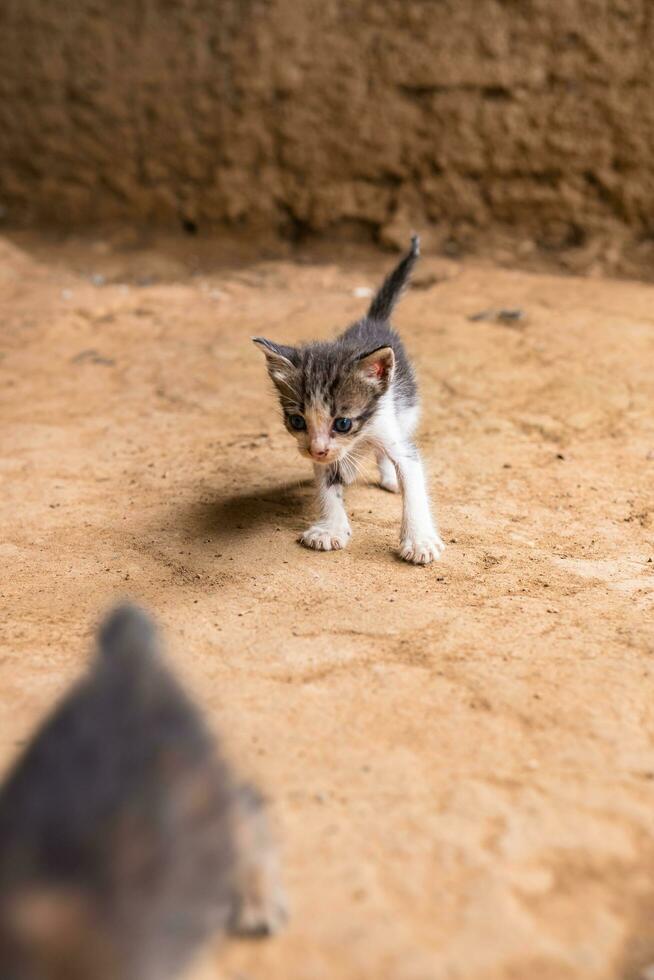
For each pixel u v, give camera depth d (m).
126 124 1.87
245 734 0.78
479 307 1.39
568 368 1.22
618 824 0.73
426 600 0.89
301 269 1.67
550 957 0.68
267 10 1.73
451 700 0.80
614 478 1.04
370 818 0.74
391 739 0.78
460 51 1.64
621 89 1.57
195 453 1.09
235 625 0.87
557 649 0.84
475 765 0.76
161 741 0.63
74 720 0.65
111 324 1.41
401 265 1.09
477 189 1.70
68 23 1.85
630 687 0.81
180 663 0.83
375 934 0.69
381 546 0.95
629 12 1.54
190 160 1.84
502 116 1.65
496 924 0.69
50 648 0.85
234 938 0.69
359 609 0.88
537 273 1.61
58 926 0.52
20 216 1.96
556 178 1.65
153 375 1.26
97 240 1.86
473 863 0.72
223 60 1.78
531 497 1.01
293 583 0.91
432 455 1.08
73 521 0.99
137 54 1.83
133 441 1.12
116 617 0.69
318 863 0.72
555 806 0.74
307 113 1.75
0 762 0.76
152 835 0.58
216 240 1.85
